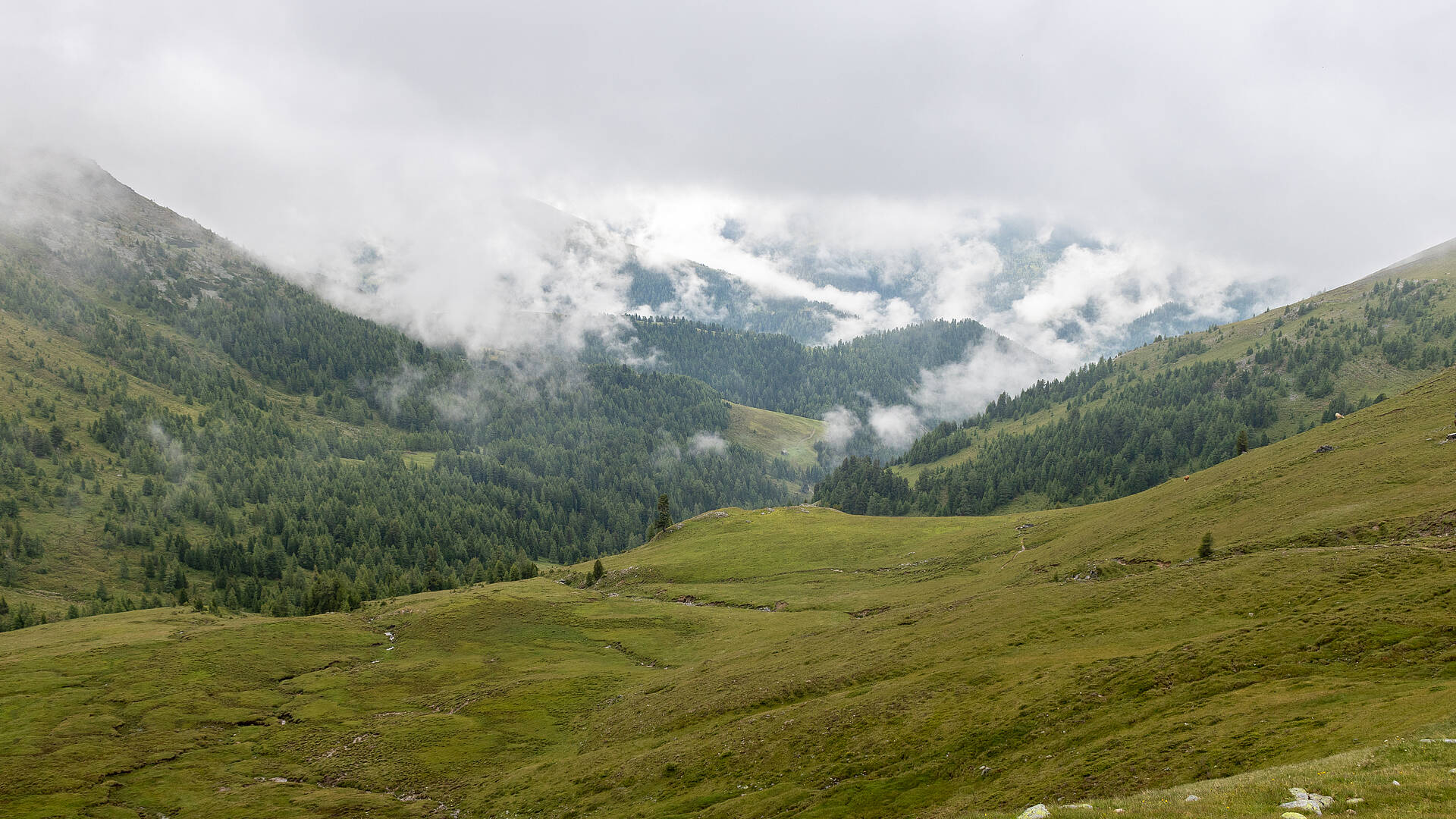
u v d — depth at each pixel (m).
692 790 58.47
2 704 99.62
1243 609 59.72
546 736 85.75
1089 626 67.75
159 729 93.56
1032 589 87.12
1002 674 61.44
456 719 92.50
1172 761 38.81
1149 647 58.19
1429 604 47.97
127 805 74.69
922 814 44.06
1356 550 64.44
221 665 116.25
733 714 73.12
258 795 75.38
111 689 105.94
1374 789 26.17
